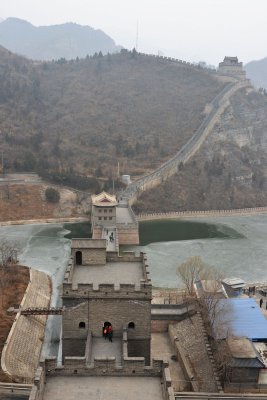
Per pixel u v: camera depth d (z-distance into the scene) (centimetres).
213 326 7069
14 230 17938
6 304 9294
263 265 14025
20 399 5553
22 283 10700
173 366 7069
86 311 5212
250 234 18200
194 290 9244
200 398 5741
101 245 6150
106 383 3600
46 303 10406
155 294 10638
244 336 6838
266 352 6625
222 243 16612
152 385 3584
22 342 7912
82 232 17825
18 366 7150
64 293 5166
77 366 3672
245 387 6325
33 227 18588
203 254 15038
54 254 14588
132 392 3484
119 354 4853
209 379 6322
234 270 13412
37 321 9062
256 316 7562
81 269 6009
